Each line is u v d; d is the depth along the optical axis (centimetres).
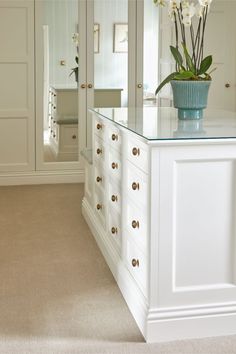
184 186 245
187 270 249
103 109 407
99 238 381
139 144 260
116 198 320
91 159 425
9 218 464
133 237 279
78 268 343
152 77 624
